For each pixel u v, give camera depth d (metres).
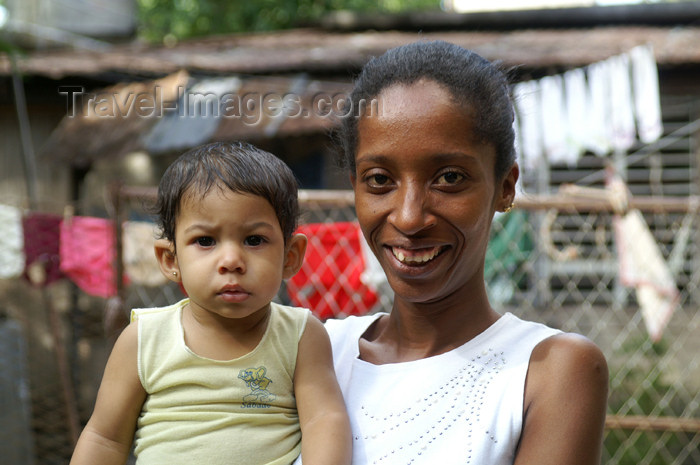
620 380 4.73
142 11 10.81
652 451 4.61
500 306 4.29
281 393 1.45
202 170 1.42
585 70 5.13
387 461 1.27
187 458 1.38
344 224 3.58
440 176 1.25
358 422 1.36
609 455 4.61
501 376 1.26
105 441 1.44
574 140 4.95
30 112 6.14
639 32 6.55
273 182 1.44
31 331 5.80
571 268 5.51
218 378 1.42
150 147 5.14
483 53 5.53
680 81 5.81
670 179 5.91
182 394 1.43
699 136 5.84
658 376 4.80
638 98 5.10
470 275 1.34
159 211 1.49
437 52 1.28
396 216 1.25
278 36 7.25
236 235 1.40
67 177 6.11
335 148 1.50
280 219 1.46
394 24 7.22
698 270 5.45
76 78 5.82
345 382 1.45
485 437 1.22
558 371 1.22
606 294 5.52
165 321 1.49
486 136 1.25
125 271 3.55
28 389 5.63
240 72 5.59
